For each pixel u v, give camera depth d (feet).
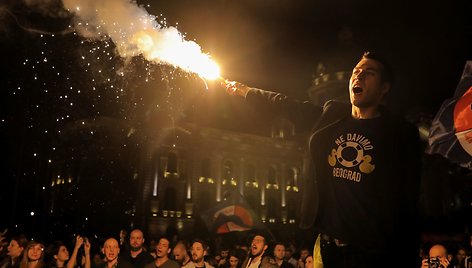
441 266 18.21
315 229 5.89
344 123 5.97
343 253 5.57
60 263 23.48
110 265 21.21
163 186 117.50
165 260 22.06
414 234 5.36
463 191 135.44
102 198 99.25
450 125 16.78
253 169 135.74
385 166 5.49
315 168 6.00
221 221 41.55
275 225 133.08
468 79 16.74
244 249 33.06
